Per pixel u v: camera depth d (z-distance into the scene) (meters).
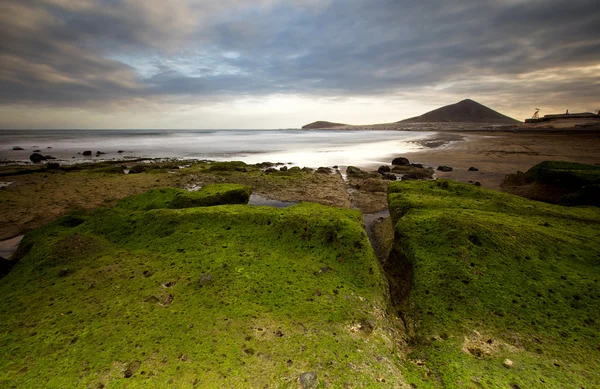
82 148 74.94
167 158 54.56
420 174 32.28
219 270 8.03
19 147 74.31
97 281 7.68
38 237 11.16
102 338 5.72
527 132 105.88
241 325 6.15
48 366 5.13
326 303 6.99
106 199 22.30
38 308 6.71
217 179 29.94
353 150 66.62
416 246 9.00
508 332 6.30
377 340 6.15
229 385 4.81
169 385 4.77
